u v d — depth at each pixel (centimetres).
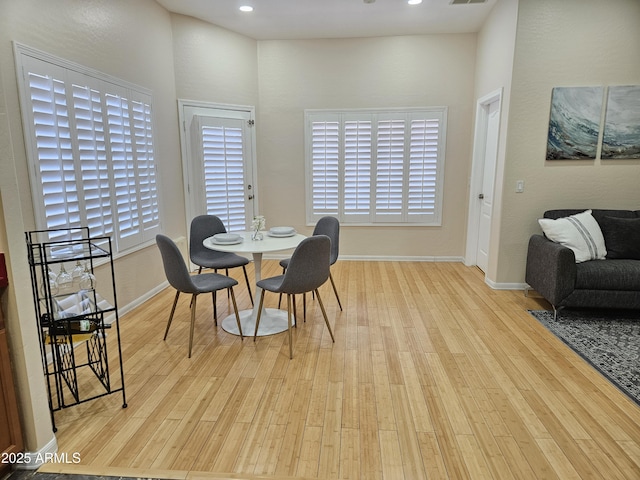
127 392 229
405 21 449
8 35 227
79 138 287
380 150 517
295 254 256
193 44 449
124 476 167
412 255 541
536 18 359
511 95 373
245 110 505
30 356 169
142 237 378
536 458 176
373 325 324
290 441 187
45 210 254
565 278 317
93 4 303
